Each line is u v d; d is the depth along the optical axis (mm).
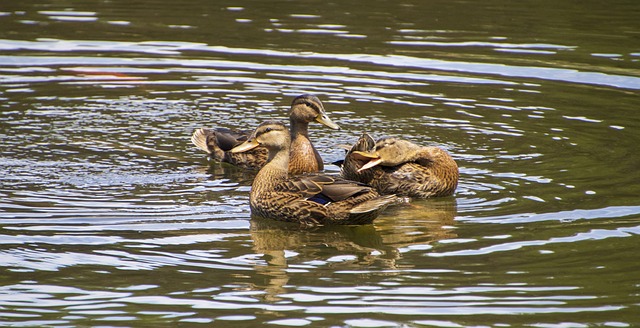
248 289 10703
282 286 10789
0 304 10258
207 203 14172
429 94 20406
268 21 27000
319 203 13227
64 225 12859
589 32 25734
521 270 11211
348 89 20703
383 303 10258
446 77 21625
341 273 11234
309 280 11000
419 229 12977
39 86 20828
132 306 10242
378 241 12477
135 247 12086
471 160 16219
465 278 10992
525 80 21484
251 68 22344
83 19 27109
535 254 11742
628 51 23828
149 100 20016
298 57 23203
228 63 22750
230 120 18672
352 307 10164
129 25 26391
